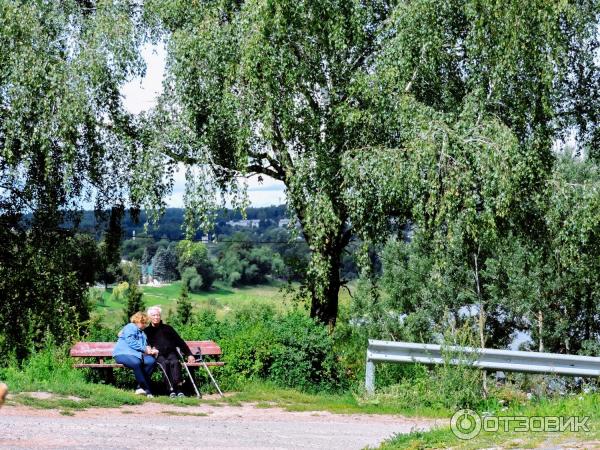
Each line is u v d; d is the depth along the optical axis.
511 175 15.48
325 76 17.06
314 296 20.36
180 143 16.91
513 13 16.00
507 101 16.86
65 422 9.83
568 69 17.95
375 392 14.30
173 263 92.31
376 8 17.84
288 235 16.80
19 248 20.08
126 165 18.30
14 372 13.27
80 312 21.61
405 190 15.73
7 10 16.67
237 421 11.38
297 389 15.23
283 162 17.14
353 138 16.91
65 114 16.33
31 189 18.50
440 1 16.28
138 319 13.59
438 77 17.00
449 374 13.78
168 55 16.50
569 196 16.47
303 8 16.22
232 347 15.31
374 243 16.81
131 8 18.14
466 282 28.61
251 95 16.11
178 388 13.50
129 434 9.33
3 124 17.00
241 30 16.08
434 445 8.30
